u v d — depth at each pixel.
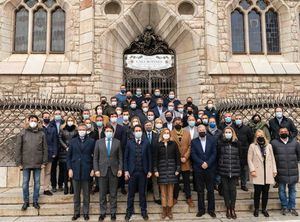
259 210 6.40
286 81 11.09
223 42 11.32
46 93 10.47
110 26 10.98
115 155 5.92
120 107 7.89
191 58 11.29
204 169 6.07
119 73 11.36
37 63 10.77
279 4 11.73
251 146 6.20
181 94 11.49
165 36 11.65
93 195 6.69
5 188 7.25
